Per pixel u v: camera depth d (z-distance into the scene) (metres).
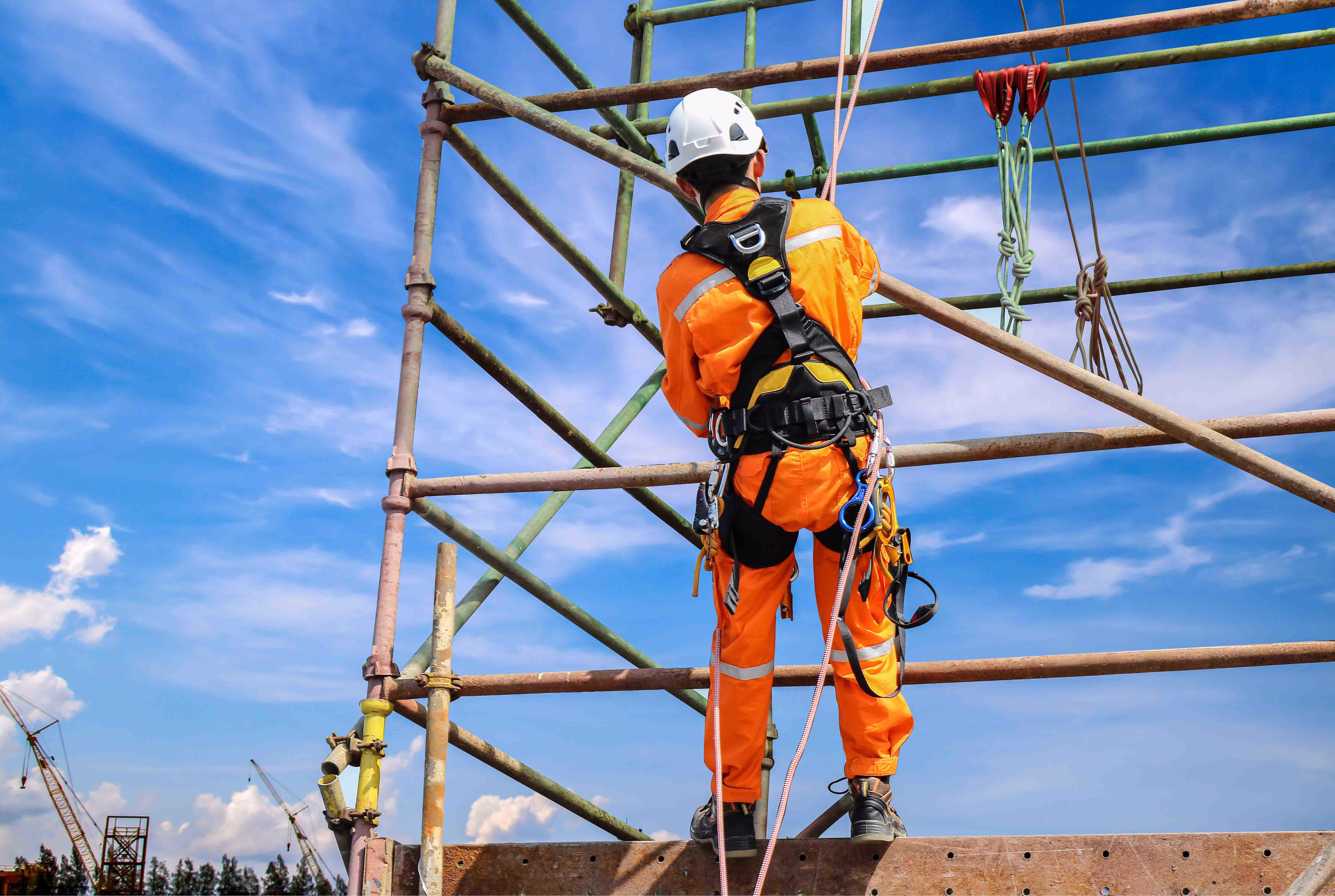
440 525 4.02
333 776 3.29
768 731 5.36
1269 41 4.16
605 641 4.84
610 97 4.31
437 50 4.41
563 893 3.03
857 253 2.95
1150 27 3.87
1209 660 3.57
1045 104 4.15
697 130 3.01
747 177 3.06
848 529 2.81
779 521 2.77
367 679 3.53
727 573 2.97
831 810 4.83
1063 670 3.65
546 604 4.62
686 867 2.97
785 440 2.72
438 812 3.19
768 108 5.32
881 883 2.81
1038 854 2.75
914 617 2.92
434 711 3.31
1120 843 2.71
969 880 2.77
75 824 50.31
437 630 3.39
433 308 4.12
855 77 4.02
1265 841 2.62
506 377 4.54
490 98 4.28
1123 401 3.45
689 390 2.95
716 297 2.80
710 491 2.89
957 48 4.01
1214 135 5.91
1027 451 3.53
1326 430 3.44
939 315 3.64
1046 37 3.97
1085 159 4.54
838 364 2.79
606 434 5.50
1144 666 3.60
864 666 2.92
